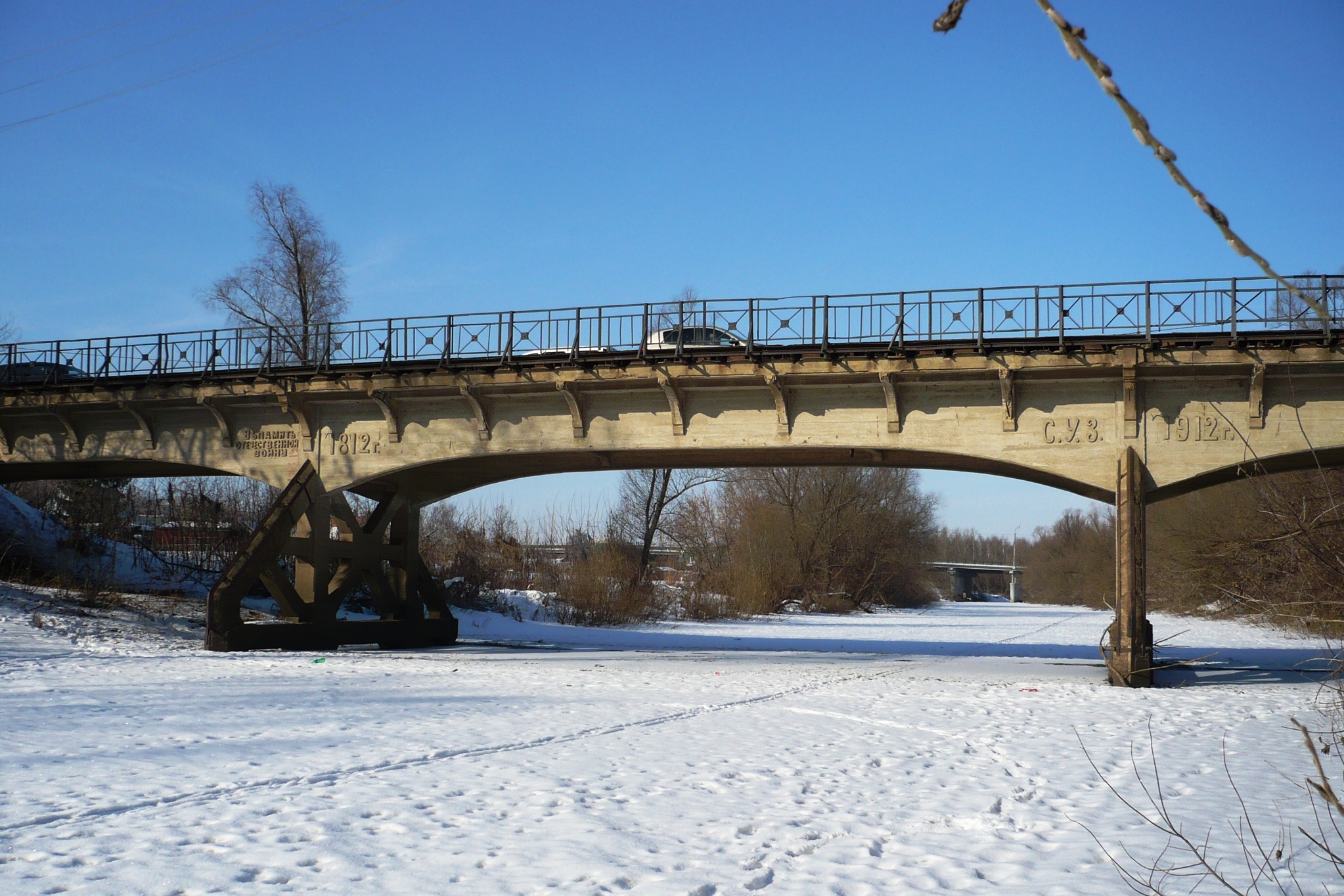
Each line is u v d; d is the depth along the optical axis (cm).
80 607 3406
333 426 3209
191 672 2414
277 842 915
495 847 911
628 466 3300
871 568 9181
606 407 2916
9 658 2483
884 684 2491
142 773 1201
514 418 3012
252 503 5281
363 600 4488
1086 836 987
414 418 3120
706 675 2647
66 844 891
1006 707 2023
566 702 2008
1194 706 2053
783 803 1115
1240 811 1091
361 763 1298
